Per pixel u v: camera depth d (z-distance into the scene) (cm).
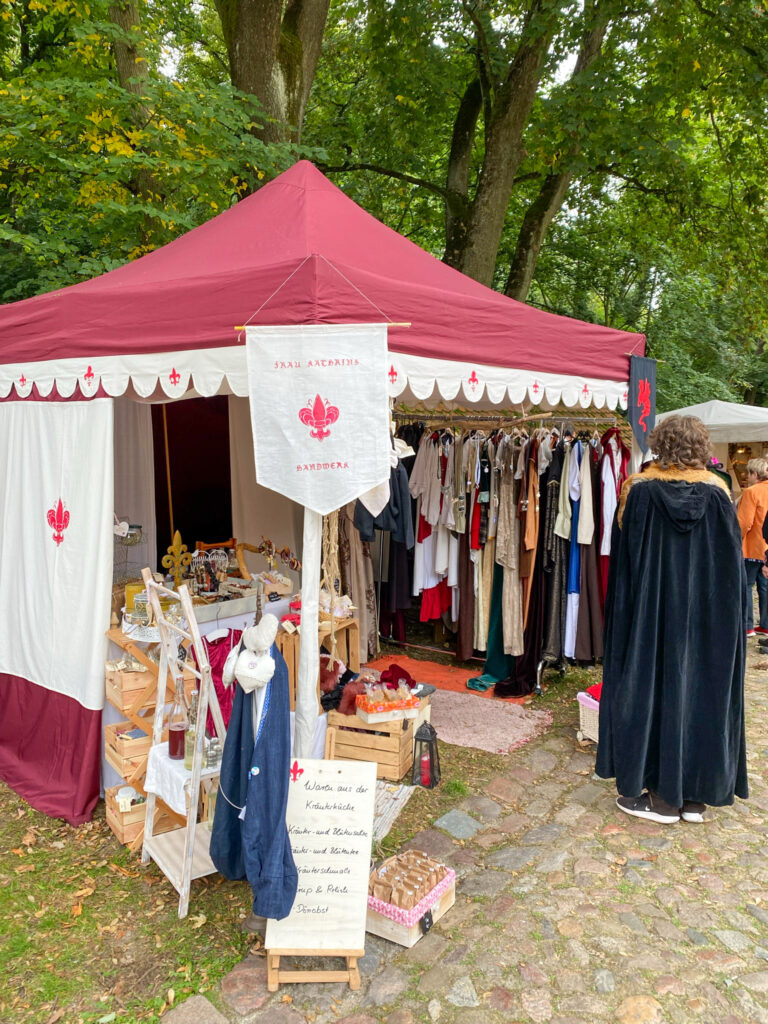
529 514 483
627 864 311
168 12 1055
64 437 375
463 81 1037
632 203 1280
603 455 502
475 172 1334
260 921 263
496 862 313
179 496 571
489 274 946
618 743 340
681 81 899
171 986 241
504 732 446
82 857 321
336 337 260
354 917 245
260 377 259
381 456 260
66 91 632
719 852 322
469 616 539
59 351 362
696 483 325
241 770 249
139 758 329
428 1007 231
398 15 872
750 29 828
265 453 261
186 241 425
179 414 566
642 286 1709
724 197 1153
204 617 361
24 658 407
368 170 1229
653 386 484
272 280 282
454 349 337
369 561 561
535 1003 232
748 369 2103
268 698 239
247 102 739
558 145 856
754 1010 229
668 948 258
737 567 324
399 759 382
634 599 333
